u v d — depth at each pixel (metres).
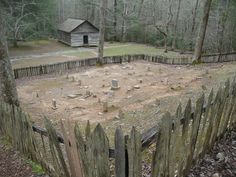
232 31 28.62
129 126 7.79
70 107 11.46
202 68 17.88
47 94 13.94
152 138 3.51
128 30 43.81
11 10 29.55
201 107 4.18
